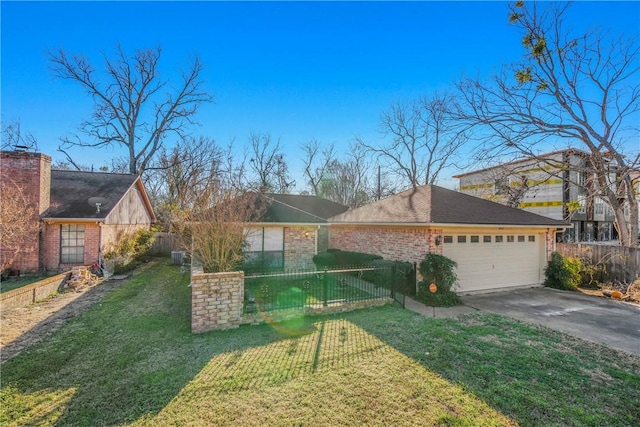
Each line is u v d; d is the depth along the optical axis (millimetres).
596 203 25875
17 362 5125
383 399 4125
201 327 6578
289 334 6535
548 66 13688
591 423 3688
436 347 5906
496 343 6203
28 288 8719
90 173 18016
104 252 13727
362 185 36562
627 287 11062
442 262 9508
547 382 4652
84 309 8266
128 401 4023
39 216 12711
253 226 11945
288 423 3621
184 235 12180
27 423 3588
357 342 6121
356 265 10836
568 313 8570
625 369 5148
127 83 26203
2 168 12352
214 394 4203
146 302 8984
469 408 3951
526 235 12148
